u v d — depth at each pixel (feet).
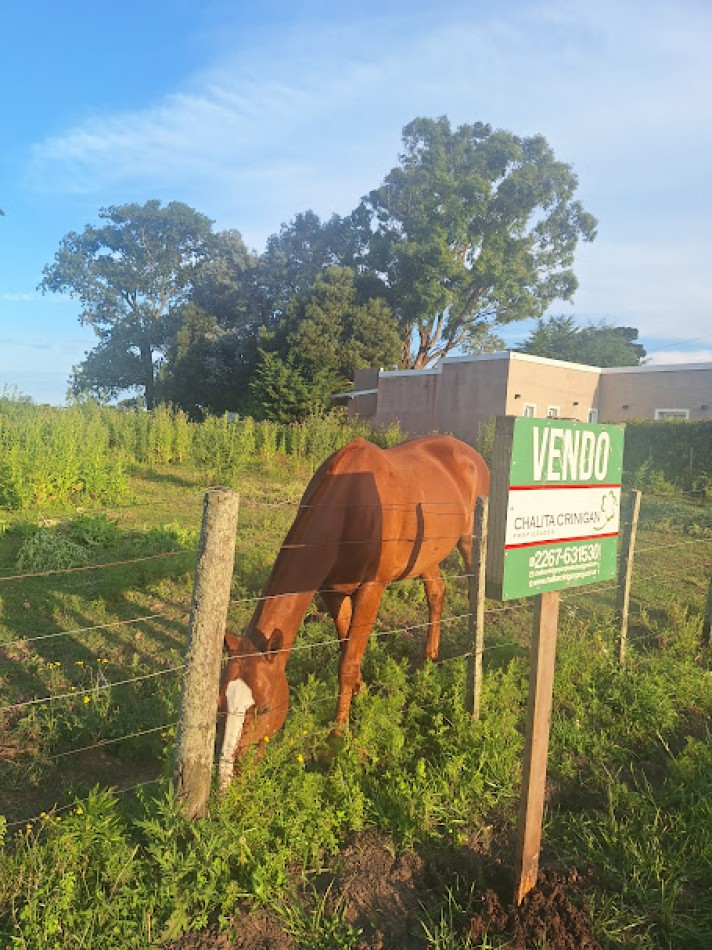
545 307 154.20
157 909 8.96
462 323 145.69
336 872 10.44
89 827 9.61
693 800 12.66
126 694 15.57
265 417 109.19
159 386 148.87
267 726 11.48
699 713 16.63
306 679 16.31
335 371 119.75
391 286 142.41
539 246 151.33
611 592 26.14
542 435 9.75
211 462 49.85
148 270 173.47
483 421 78.64
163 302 176.45
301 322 120.98
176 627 20.16
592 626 21.45
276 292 154.61
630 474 59.26
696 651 20.52
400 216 147.02
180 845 9.75
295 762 11.90
